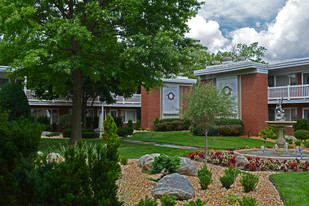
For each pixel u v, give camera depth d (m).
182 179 6.07
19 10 12.23
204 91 9.30
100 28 16.28
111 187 3.35
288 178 7.66
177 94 30.67
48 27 12.59
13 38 13.61
